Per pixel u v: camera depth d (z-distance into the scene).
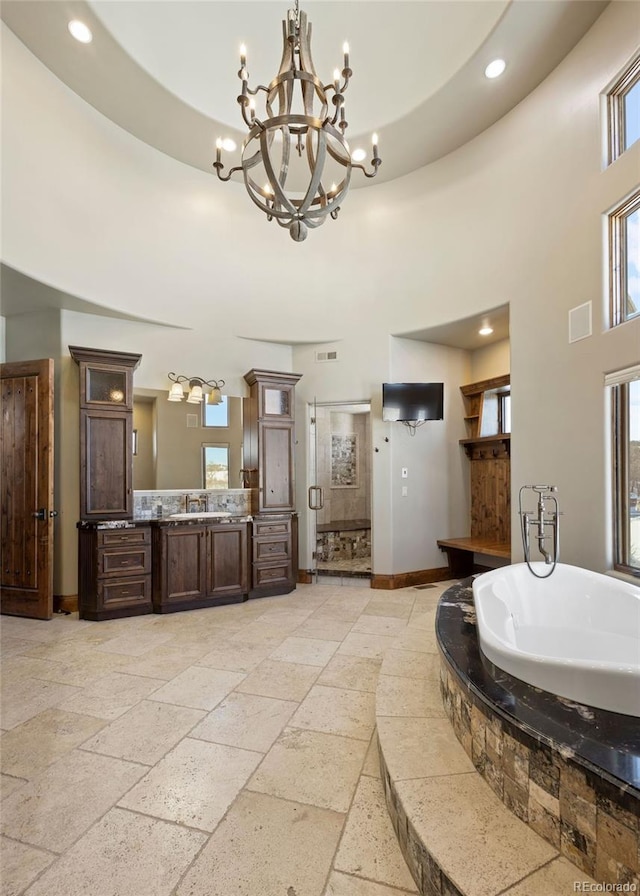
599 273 3.13
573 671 1.60
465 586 3.16
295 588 4.98
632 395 2.96
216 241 4.97
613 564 3.04
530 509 3.76
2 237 3.38
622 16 2.92
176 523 4.19
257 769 1.96
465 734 1.80
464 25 3.51
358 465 6.67
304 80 2.11
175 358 4.81
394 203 5.00
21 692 2.65
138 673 2.89
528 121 3.83
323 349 5.30
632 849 1.10
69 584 4.27
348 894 1.37
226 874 1.44
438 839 1.34
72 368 4.35
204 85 4.02
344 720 2.34
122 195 4.34
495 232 4.19
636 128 2.96
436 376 5.39
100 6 3.23
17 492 4.11
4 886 1.40
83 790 1.83
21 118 3.51
